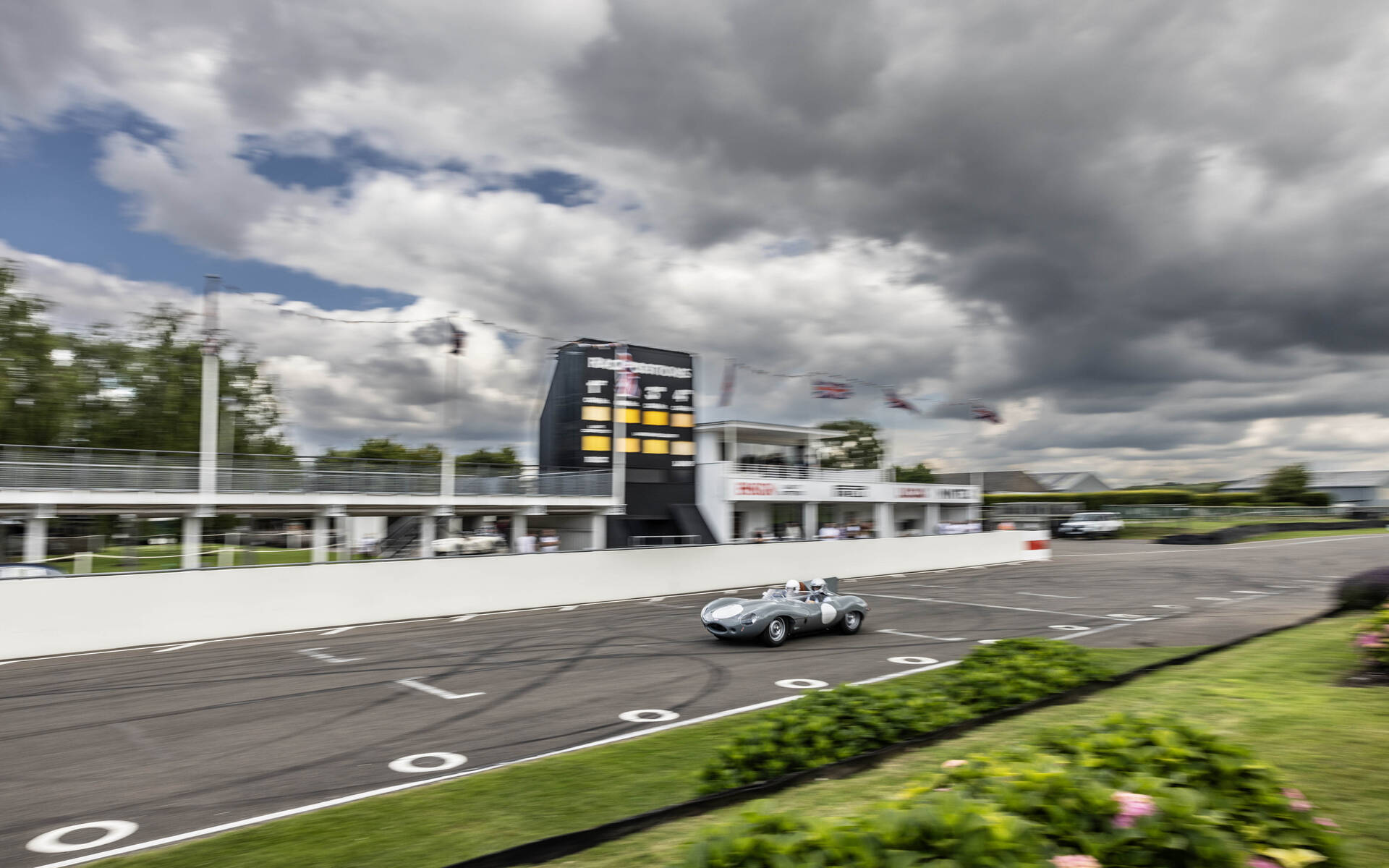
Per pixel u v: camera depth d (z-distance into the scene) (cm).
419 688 1095
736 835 305
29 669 1289
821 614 1501
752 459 4028
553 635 1591
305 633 1672
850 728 629
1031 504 5981
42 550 2212
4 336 3591
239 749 808
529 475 3064
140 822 609
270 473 2506
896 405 3556
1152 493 6381
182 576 1582
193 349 4219
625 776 651
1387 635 796
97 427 3912
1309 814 348
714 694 1041
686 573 2502
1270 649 1048
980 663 876
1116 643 1361
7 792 686
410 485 2783
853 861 283
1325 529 4919
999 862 280
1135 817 307
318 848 508
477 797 603
